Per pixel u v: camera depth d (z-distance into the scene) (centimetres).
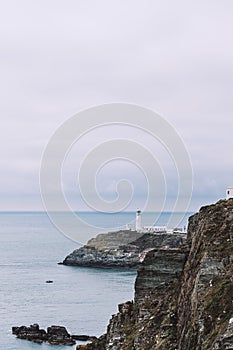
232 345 3781
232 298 4388
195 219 6550
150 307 6144
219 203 6022
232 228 5197
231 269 4728
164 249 6519
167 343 5228
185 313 5138
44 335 11850
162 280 6384
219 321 4272
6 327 12781
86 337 11700
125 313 6694
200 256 5244
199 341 4294
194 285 5016
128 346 6053
